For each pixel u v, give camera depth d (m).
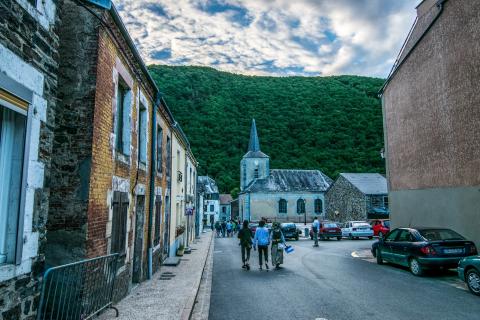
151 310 6.91
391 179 18.84
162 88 86.31
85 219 5.75
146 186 10.27
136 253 9.80
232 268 13.26
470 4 12.73
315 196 59.62
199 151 81.19
